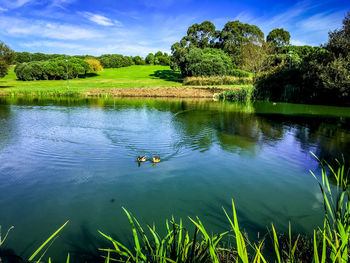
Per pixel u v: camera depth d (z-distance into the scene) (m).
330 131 11.88
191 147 9.30
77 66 57.84
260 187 5.92
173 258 2.48
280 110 19.38
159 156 8.30
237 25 68.19
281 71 28.95
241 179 6.39
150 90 33.62
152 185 6.07
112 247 3.79
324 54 22.77
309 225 4.30
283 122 14.26
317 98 24.11
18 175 6.71
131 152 8.73
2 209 4.98
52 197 5.48
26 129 12.22
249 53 45.09
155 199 5.36
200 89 33.19
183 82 44.47
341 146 9.28
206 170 7.04
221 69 43.81
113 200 5.33
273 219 4.54
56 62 54.81
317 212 4.76
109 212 4.84
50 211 4.89
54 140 10.27
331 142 9.87
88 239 4.00
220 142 9.97
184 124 13.64
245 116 16.45
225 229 4.23
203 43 74.19
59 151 8.82
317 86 22.02
